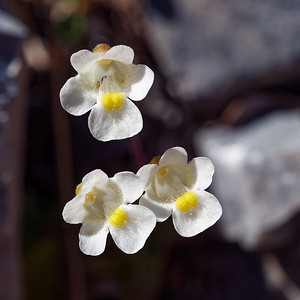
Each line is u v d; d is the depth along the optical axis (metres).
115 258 0.22
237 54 0.21
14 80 0.20
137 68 0.17
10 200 0.20
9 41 0.20
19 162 0.21
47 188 0.22
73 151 0.22
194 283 0.22
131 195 0.17
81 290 0.21
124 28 0.23
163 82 0.22
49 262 0.21
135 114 0.17
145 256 0.22
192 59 0.21
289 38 0.21
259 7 0.21
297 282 0.21
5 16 0.21
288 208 0.20
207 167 0.17
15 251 0.20
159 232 0.22
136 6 0.22
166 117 0.22
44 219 0.22
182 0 0.21
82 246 0.17
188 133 0.22
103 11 0.23
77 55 0.17
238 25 0.21
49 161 0.22
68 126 0.22
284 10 0.21
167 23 0.21
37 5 0.22
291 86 0.22
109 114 0.17
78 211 0.17
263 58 0.21
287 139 0.21
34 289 0.21
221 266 0.22
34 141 0.22
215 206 0.17
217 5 0.21
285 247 0.21
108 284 0.22
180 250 0.22
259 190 0.20
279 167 0.20
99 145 0.23
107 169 0.22
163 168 0.17
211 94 0.21
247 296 0.22
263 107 0.22
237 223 0.21
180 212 0.17
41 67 0.23
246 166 0.20
